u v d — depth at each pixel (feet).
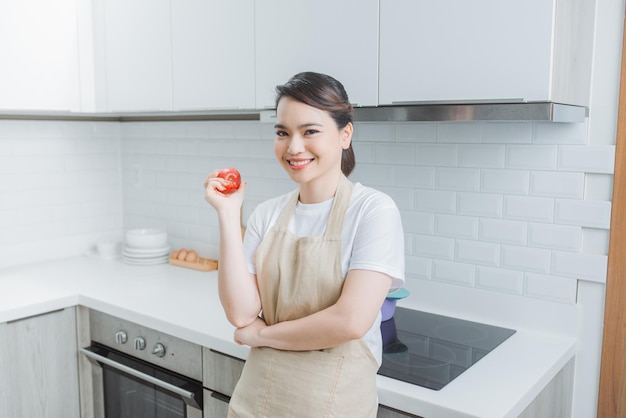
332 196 4.73
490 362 5.66
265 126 8.45
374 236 4.39
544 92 5.04
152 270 9.00
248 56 6.88
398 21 5.75
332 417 4.49
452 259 6.98
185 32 7.42
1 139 8.89
